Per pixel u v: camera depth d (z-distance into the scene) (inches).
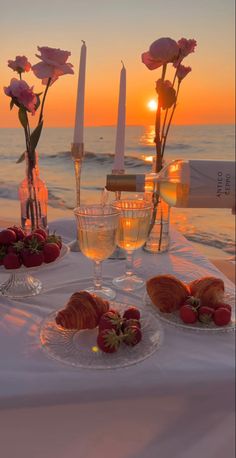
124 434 25.0
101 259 34.4
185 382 24.4
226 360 25.5
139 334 26.1
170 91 38.8
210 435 25.4
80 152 43.4
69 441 24.7
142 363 25.1
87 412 24.4
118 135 45.5
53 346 26.4
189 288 31.0
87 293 28.0
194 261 43.3
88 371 24.5
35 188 42.6
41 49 36.5
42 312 31.6
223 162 29.1
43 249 33.0
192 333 28.3
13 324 29.8
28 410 24.0
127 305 31.0
